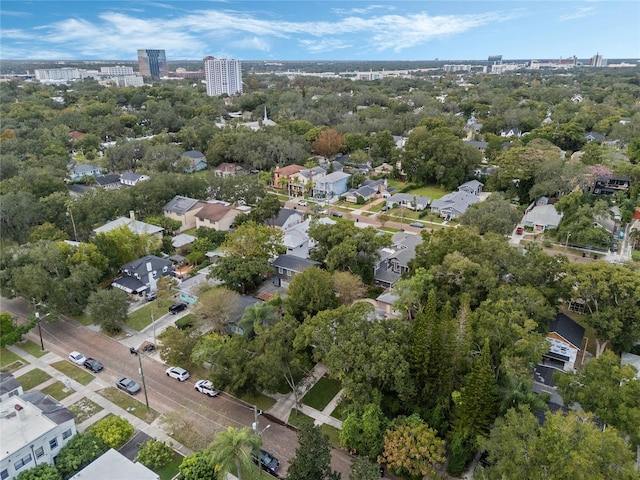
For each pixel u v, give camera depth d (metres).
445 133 127.44
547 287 50.84
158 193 95.44
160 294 64.56
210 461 33.00
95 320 55.53
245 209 95.44
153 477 33.66
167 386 48.03
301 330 43.75
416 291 50.50
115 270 69.06
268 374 41.53
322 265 67.56
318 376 49.12
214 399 46.00
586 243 77.94
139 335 57.28
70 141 154.62
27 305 64.69
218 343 46.06
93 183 117.50
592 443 28.52
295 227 84.25
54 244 65.12
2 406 39.25
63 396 46.16
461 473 36.22
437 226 93.75
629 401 33.47
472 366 39.72
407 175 127.12
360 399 38.38
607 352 37.34
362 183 119.12
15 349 54.34
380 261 68.81
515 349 39.62
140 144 136.50
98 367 50.09
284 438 40.78
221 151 138.25
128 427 39.94
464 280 50.56
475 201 101.31
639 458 36.34
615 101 198.12
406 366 38.66
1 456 33.38
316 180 115.56
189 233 90.69
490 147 135.62
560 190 96.56
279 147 134.12
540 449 29.38
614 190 105.50
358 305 44.62
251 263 63.03
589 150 115.69
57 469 35.78
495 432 32.81
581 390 36.12
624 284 45.69
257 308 49.09
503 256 53.34
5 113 178.25
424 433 35.00
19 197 82.19
